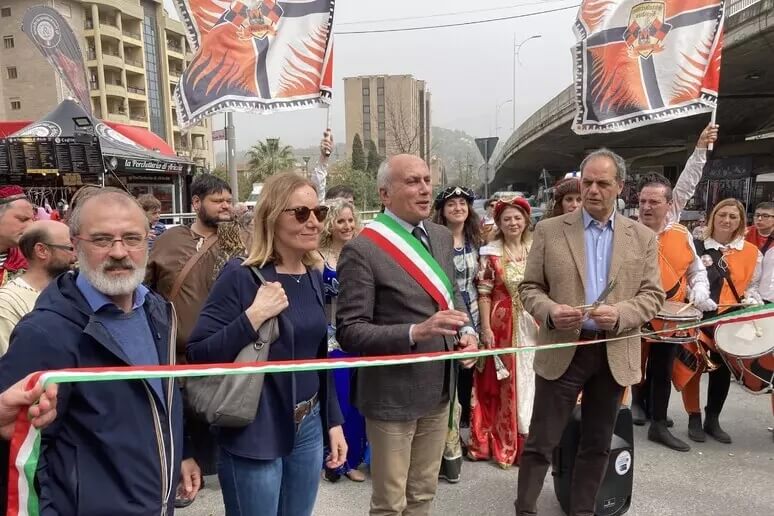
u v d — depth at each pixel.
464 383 4.10
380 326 2.12
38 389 1.26
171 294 3.22
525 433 3.63
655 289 2.61
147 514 1.52
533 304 2.64
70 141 6.46
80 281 1.60
